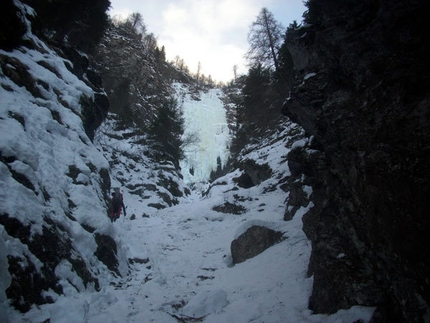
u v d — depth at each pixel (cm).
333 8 614
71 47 1698
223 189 2225
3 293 418
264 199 1598
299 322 488
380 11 464
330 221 592
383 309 415
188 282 795
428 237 318
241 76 3109
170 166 2931
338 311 462
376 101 448
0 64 862
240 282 744
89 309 534
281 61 2112
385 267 424
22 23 1026
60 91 1095
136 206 2034
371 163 422
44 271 517
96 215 790
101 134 2523
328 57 631
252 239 952
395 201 371
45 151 779
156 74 6500
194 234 1426
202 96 10131
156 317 553
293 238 895
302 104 761
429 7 383
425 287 332
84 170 881
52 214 629
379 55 462
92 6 1759
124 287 705
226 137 7544
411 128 365
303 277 674
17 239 488
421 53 386
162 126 2923
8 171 569
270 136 2459
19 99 834
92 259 693
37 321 432
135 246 998
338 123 557
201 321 545
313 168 817
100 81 1844
